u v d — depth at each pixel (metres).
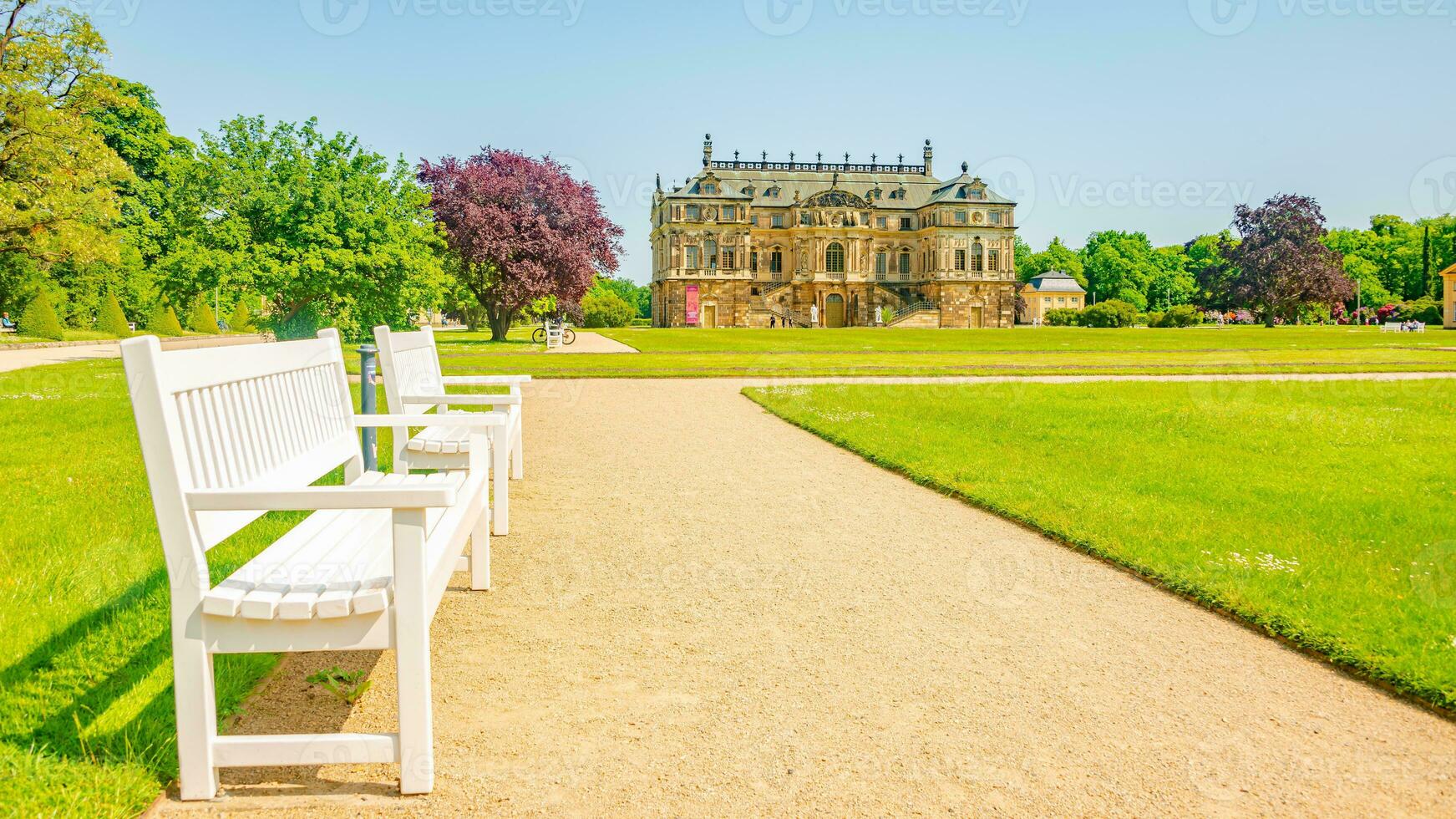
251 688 3.26
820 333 53.72
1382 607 3.97
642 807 2.49
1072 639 3.78
